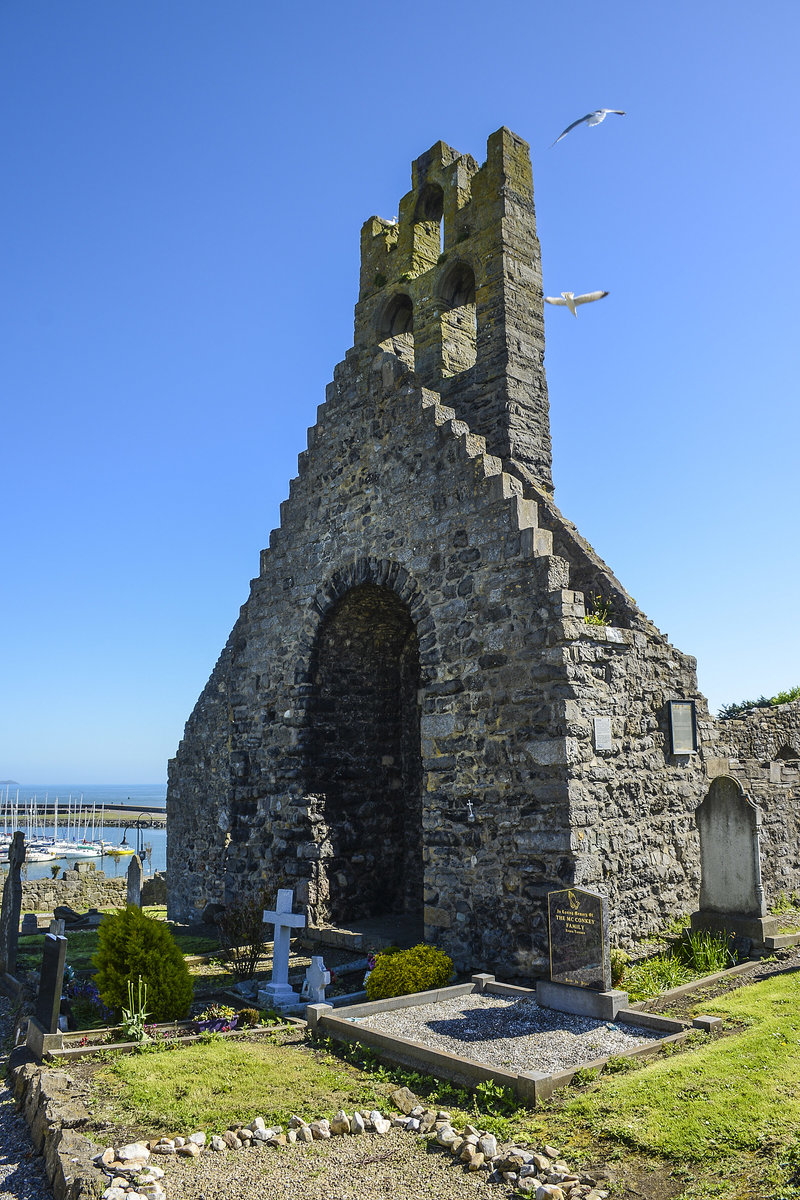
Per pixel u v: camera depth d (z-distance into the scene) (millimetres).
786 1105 5582
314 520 16016
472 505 12516
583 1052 7332
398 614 15945
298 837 15039
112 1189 4910
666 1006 8664
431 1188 5039
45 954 8508
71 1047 8016
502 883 10945
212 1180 5168
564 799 10398
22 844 13156
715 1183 4750
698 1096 5887
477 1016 8727
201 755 22172
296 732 15469
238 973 11938
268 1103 6426
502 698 11398
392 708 16734
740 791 11125
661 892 11859
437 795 12078
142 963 9297
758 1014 7965
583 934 8672
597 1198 4695
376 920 15047
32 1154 5863
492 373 14852
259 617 17125
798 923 13188
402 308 18297
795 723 17156
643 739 12008
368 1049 7602
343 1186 5082
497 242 15281
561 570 11266
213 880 20953
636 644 12172
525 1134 5633
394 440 14281
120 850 83938
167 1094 6617
